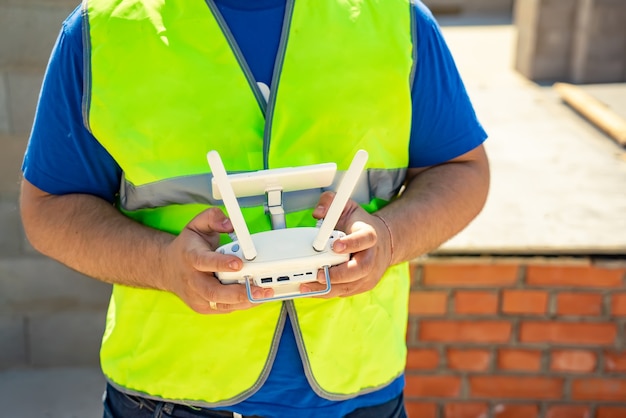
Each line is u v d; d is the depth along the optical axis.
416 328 2.45
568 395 2.50
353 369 1.28
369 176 1.27
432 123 1.31
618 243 2.35
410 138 1.33
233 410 1.26
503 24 6.90
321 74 1.20
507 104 3.93
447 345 2.46
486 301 2.42
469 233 2.41
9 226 2.62
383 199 1.32
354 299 1.28
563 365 2.48
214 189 1.07
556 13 4.89
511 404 2.52
